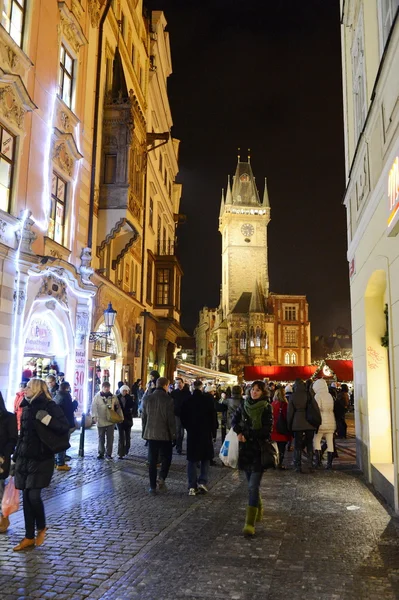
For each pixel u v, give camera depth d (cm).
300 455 1202
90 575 522
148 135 3003
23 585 495
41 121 1577
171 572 532
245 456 701
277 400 1280
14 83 1359
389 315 818
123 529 686
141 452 1459
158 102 3644
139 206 2370
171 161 4319
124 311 2633
